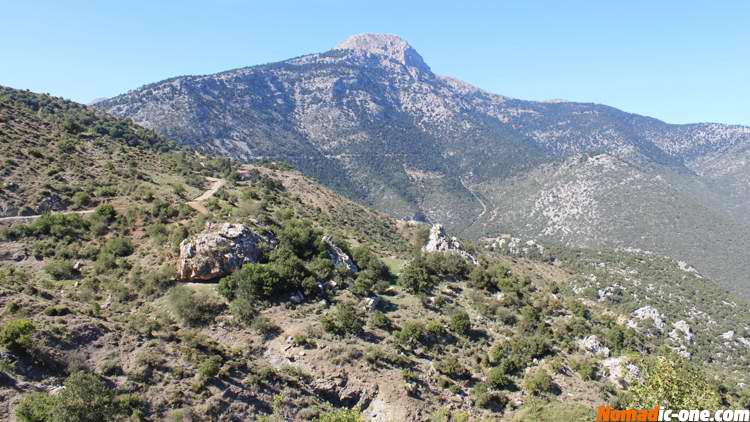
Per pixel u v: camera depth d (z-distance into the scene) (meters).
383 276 72.69
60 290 51.47
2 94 121.31
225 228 61.38
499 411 45.28
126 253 61.72
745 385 84.25
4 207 66.25
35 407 28.86
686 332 115.81
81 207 72.81
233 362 41.66
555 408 42.09
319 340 49.34
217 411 36.19
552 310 74.31
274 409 38.72
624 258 182.25
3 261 56.28
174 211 73.81
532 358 55.66
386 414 42.12
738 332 127.62
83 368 35.16
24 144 85.62
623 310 126.31
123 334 40.94
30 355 33.72
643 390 31.02
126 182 86.06
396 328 55.72
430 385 46.53
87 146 100.56
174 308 50.59
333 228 98.62
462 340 56.44
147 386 35.81
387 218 142.75
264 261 61.69
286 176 142.50
